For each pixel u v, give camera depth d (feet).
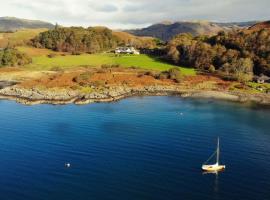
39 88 581.53
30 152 315.78
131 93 593.42
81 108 481.87
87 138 352.49
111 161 296.51
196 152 317.83
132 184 257.75
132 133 368.27
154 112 461.78
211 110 479.82
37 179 265.13
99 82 622.54
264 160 302.45
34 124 399.85
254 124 411.95
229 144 340.80
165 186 255.09
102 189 250.57
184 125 401.29
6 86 636.48
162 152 316.40
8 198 239.09
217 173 276.00
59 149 322.96
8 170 279.49
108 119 423.64
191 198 240.12
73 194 244.22
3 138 352.08
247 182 262.88
